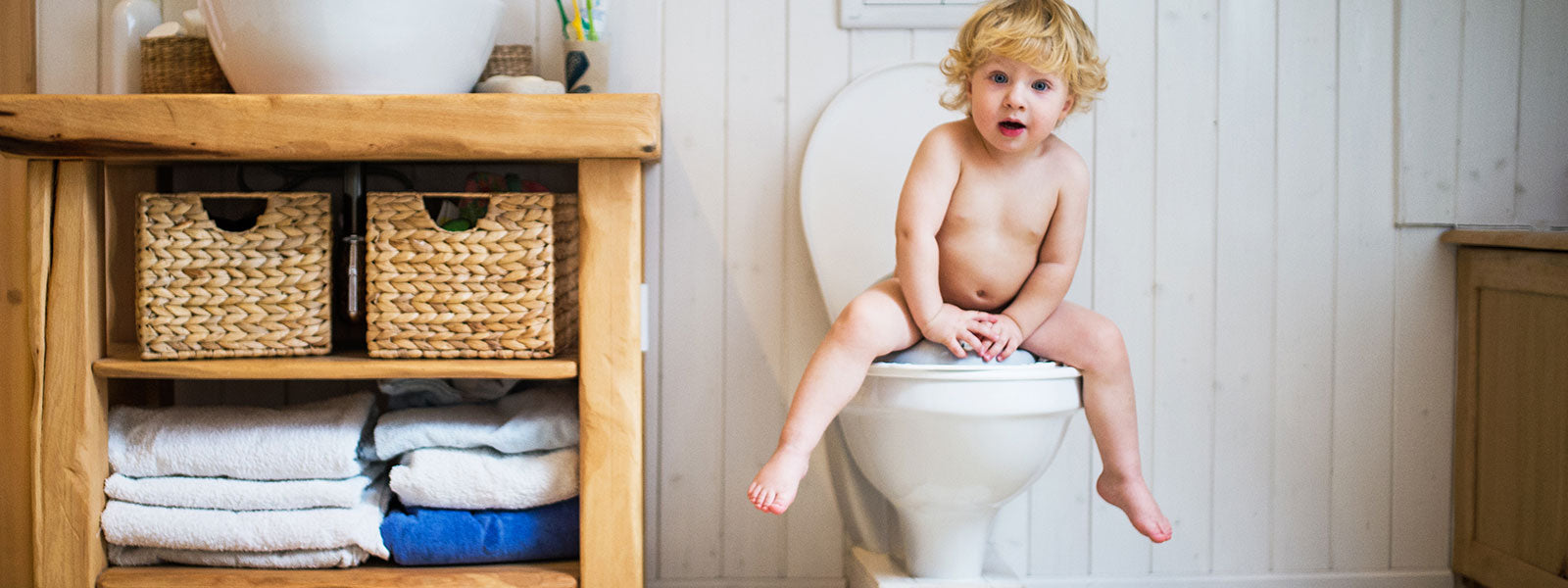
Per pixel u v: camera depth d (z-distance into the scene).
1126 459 1.26
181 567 1.25
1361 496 1.64
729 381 1.58
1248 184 1.60
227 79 1.34
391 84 1.25
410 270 1.24
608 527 1.23
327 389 1.54
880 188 1.54
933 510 1.28
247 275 1.24
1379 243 1.62
